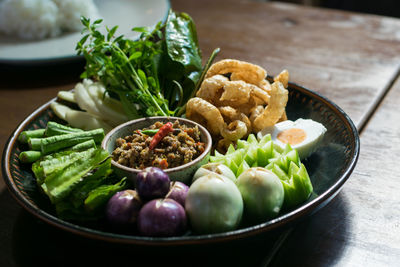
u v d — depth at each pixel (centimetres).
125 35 76
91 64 56
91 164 44
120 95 56
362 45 80
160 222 38
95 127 54
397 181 48
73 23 77
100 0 91
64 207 43
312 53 77
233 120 54
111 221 41
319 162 51
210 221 39
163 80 61
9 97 64
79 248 41
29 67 72
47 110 56
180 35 62
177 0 103
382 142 54
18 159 49
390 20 92
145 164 46
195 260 39
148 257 39
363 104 62
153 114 54
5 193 47
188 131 49
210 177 40
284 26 89
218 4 101
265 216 41
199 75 61
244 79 57
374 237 42
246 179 42
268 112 52
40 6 74
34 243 41
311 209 39
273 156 47
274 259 40
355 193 47
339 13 96
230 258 40
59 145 48
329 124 54
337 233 42
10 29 75
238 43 80
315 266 40
